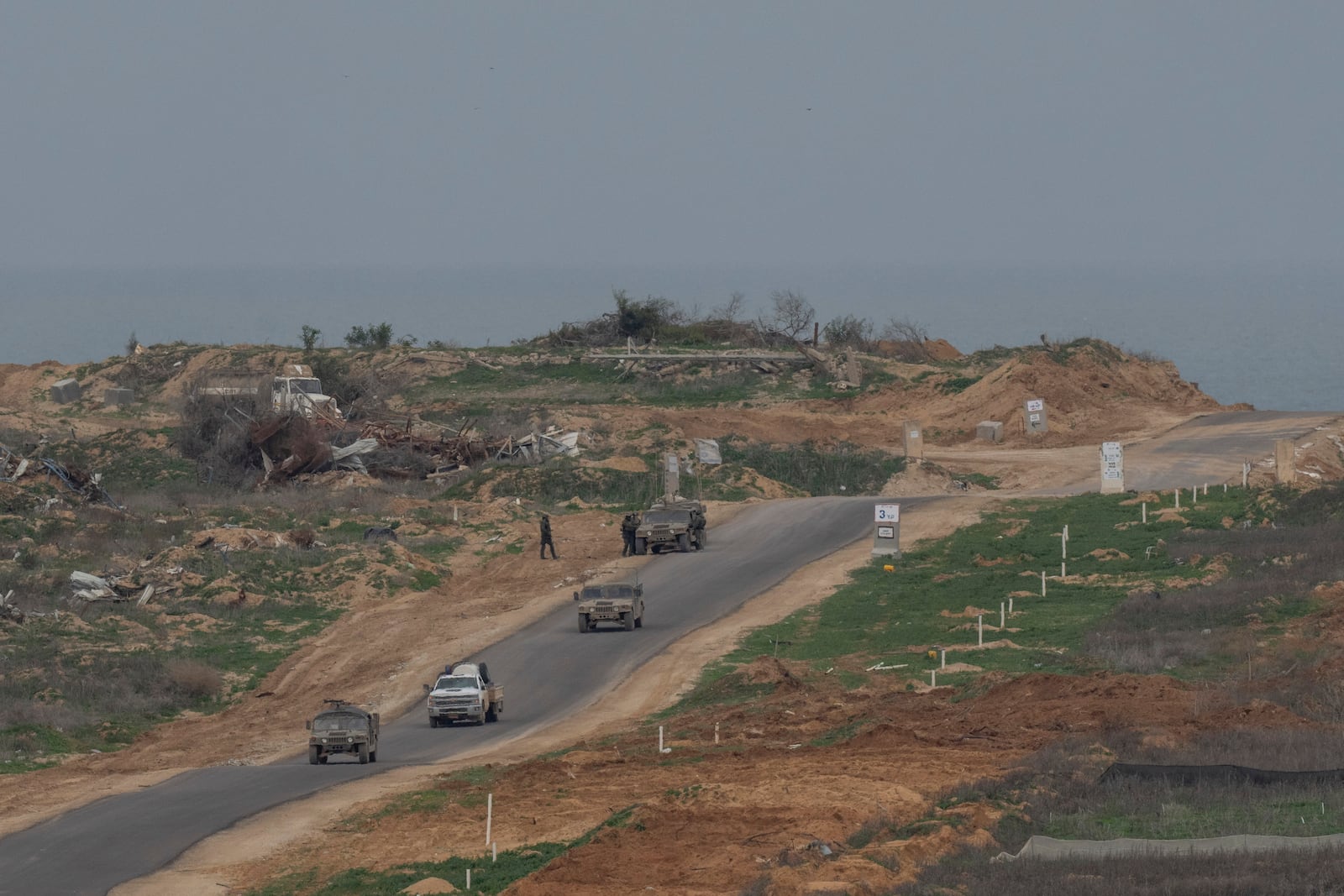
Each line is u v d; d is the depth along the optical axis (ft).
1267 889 106.22
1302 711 184.96
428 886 128.06
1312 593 252.01
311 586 326.65
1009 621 262.26
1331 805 136.46
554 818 153.17
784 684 225.35
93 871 143.64
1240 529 327.67
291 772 191.42
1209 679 207.62
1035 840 127.24
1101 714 184.75
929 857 123.95
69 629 280.31
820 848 128.47
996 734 180.96
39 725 223.10
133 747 223.51
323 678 262.47
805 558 337.11
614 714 223.92
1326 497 337.93
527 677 251.80
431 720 222.69
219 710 248.32
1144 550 312.71
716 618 285.64
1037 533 341.21
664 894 118.32
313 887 134.72
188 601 308.81
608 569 337.31
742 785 156.87
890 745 180.04
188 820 163.32
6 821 167.84
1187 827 130.93
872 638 260.01
